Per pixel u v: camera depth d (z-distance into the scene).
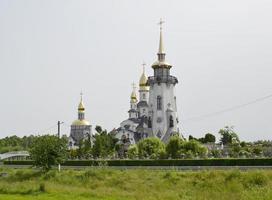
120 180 84.44
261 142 177.62
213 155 126.56
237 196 57.34
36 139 111.00
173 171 91.81
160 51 190.38
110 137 181.12
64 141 111.12
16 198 62.34
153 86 188.88
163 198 62.25
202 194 62.41
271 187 57.62
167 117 185.25
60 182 88.88
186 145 133.00
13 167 142.62
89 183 85.06
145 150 145.88
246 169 88.06
